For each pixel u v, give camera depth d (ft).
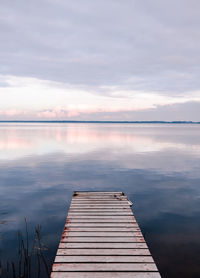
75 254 17.81
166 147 118.01
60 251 18.25
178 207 35.19
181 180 52.01
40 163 72.79
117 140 162.61
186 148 114.11
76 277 15.17
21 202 37.86
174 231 27.02
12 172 60.03
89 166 68.28
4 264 20.81
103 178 53.93
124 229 22.41
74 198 33.78
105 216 25.99
